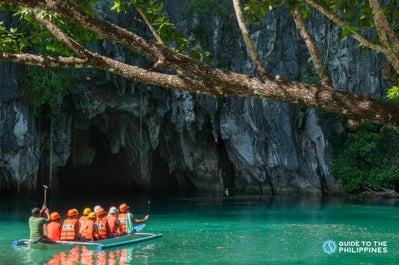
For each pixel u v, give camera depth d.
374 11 4.88
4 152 31.17
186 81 4.79
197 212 23.09
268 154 35.66
